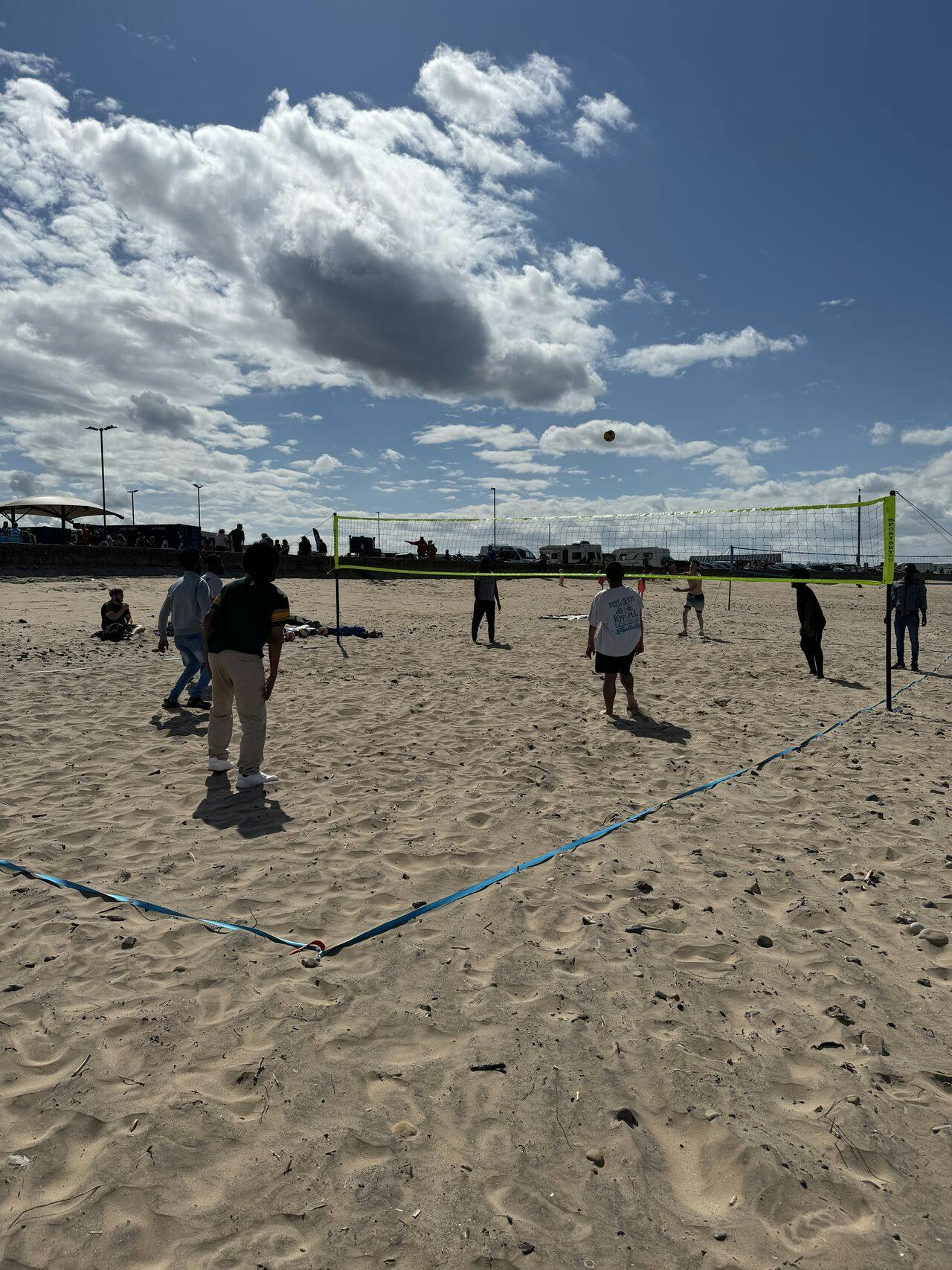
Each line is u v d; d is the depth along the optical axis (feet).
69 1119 6.71
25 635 39.45
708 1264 5.45
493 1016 8.44
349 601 70.13
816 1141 6.66
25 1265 5.29
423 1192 6.02
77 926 10.24
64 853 12.78
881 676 33.47
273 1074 7.36
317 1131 6.65
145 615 50.70
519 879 12.10
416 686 28.71
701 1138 6.72
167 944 9.90
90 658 32.91
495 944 10.06
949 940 10.25
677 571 73.20
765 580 34.71
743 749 20.36
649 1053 7.82
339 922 10.67
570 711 24.85
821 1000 8.90
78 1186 6.01
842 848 13.47
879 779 17.67
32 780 16.66
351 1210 5.82
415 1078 7.39
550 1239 5.63
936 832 14.33
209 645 16.44
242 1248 5.48
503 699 26.53
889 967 9.64
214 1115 6.79
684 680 31.68
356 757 18.99
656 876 12.27
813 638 32.81
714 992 9.01
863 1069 7.64
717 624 58.13
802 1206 5.99
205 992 8.80
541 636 47.29
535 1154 6.47
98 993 8.73
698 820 14.83
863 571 62.59
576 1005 8.68
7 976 9.05
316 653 37.01
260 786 16.49
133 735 20.70
